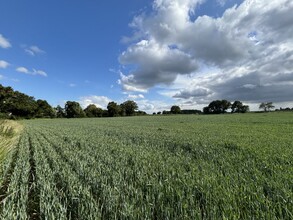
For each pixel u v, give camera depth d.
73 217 4.13
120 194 4.63
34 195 5.31
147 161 7.60
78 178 6.03
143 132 20.80
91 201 4.07
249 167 6.50
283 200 3.78
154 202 4.14
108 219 3.80
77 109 112.75
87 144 12.88
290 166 6.51
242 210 3.73
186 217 3.46
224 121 43.81
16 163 8.14
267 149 9.72
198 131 21.25
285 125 29.22
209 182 4.89
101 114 121.50
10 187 5.43
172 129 24.45
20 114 87.06
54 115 113.50
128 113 130.62
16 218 3.70
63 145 13.00
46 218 3.80
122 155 8.96
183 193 4.32
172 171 6.04
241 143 11.73
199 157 8.59
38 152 10.58
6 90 82.94
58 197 4.82
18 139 15.66
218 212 3.57
